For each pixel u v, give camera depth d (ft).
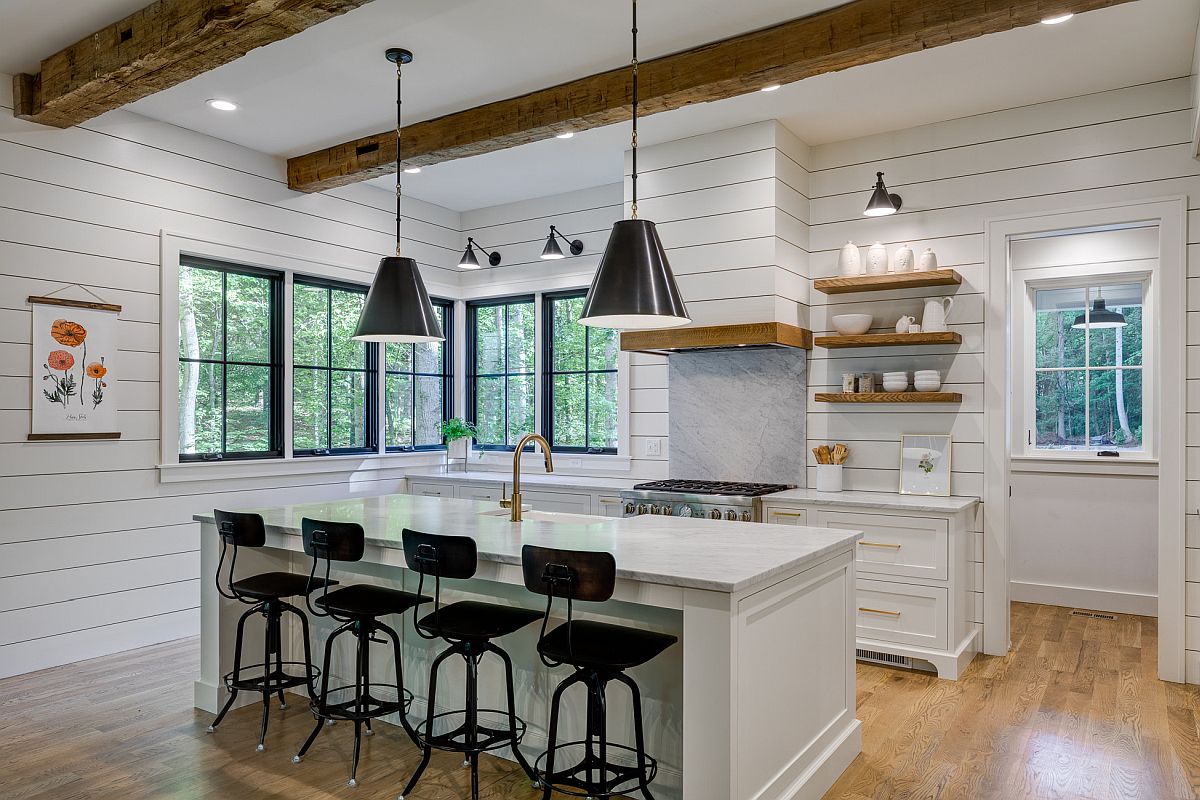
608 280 9.12
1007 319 14.28
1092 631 15.84
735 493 14.94
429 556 8.88
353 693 11.64
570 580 7.79
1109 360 17.71
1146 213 13.01
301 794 9.11
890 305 15.40
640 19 11.19
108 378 14.20
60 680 12.85
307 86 13.51
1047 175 13.88
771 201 14.83
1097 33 11.41
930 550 13.26
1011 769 9.78
